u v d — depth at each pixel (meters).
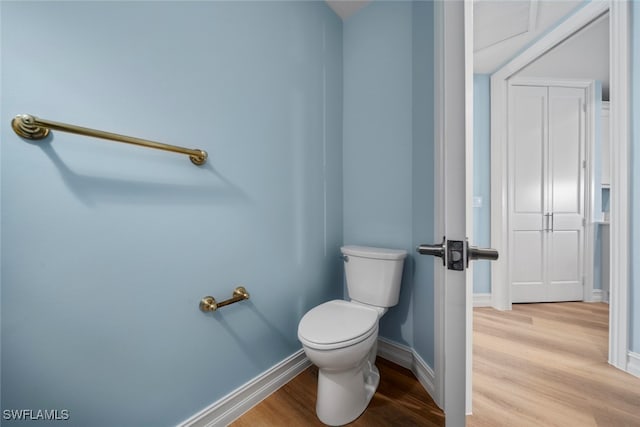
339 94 1.71
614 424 1.07
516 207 2.46
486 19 1.75
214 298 1.04
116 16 0.79
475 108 2.41
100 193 0.76
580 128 2.45
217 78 1.06
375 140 1.60
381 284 1.37
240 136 1.14
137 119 0.84
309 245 1.50
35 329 0.67
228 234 1.10
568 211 2.47
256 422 1.09
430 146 1.26
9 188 0.63
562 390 1.27
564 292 2.49
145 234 0.86
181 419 0.95
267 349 1.27
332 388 1.08
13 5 0.63
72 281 0.72
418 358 1.36
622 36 1.32
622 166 1.34
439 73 1.16
